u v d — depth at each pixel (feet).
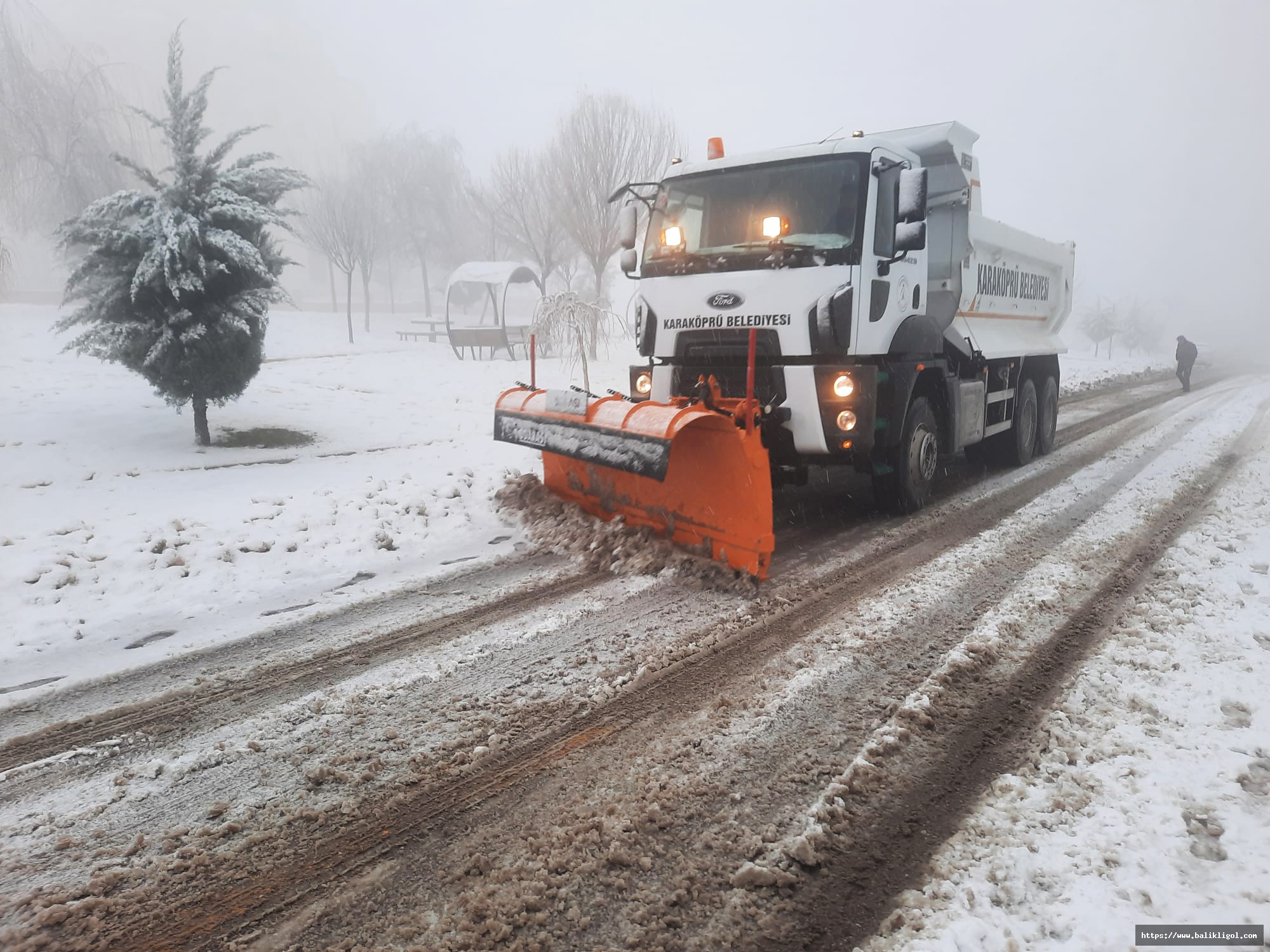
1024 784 8.98
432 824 8.46
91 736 10.53
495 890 7.42
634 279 21.16
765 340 18.57
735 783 9.17
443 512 21.38
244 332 28.02
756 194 19.15
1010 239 28.63
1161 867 7.52
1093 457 32.65
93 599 15.19
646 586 16.22
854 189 18.03
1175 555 17.54
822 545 19.33
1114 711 10.52
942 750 9.84
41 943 6.82
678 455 17.20
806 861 7.77
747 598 15.43
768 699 11.23
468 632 13.93
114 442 29.43
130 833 8.41
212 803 8.93
